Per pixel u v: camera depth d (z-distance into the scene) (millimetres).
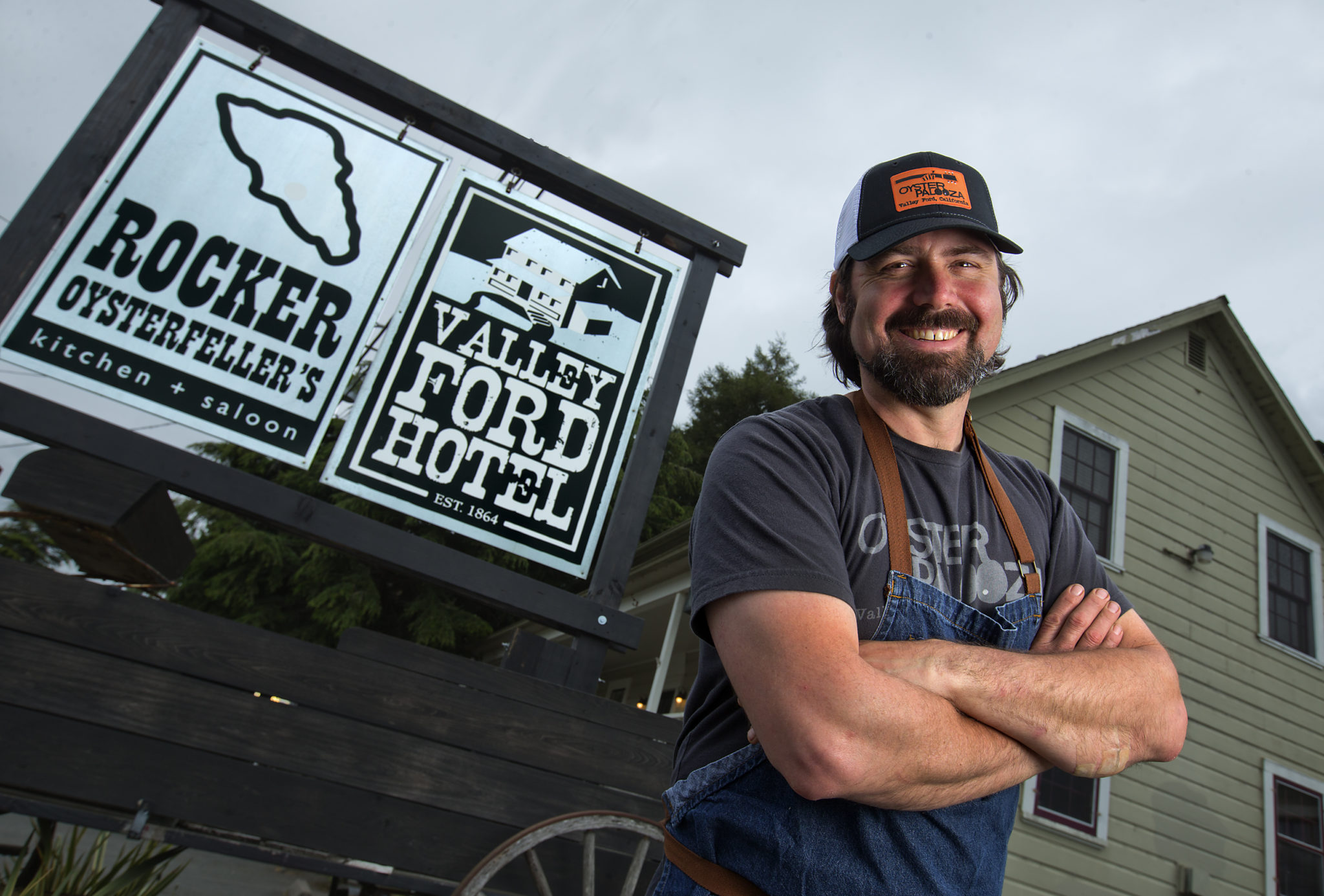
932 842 1051
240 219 3492
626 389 3850
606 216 4090
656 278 4051
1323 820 8820
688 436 24234
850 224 1494
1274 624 9570
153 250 3342
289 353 3434
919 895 1027
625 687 14445
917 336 1369
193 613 2826
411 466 3453
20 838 5539
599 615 3428
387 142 3783
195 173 3475
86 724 2615
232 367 3340
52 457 2836
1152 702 1170
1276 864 8242
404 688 2998
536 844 2855
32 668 2607
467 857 2893
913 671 1062
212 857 6625
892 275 1410
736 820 1068
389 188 3732
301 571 14609
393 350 3551
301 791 2764
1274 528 9906
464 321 3689
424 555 3305
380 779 2861
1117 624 1340
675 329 3939
